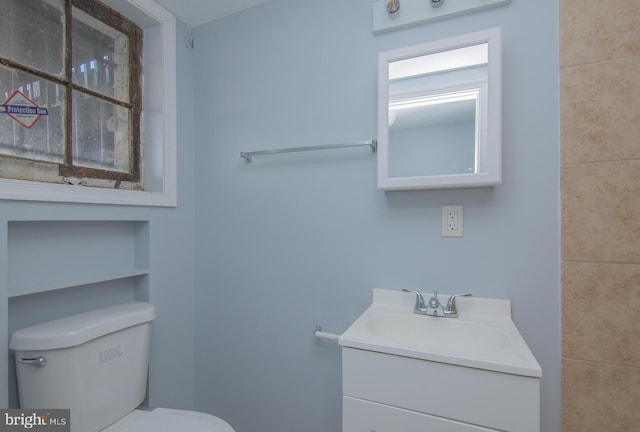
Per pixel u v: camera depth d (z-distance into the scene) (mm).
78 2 1293
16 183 1003
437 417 838
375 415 901
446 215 1194
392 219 1280
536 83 1076
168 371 1547
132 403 1207
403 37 1256
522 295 1097
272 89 1521
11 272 1062
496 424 784
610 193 967
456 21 1171
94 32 1367
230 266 1616
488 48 1062
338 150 1378
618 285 959
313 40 1432
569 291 1014
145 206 1449
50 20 1201
